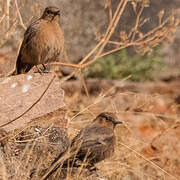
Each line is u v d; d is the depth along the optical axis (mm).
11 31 11883
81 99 17188
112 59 21609
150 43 12242
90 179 8719
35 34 12203
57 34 12383
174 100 18328
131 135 13125
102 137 8836
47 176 8078
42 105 10086
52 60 12734
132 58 22391
